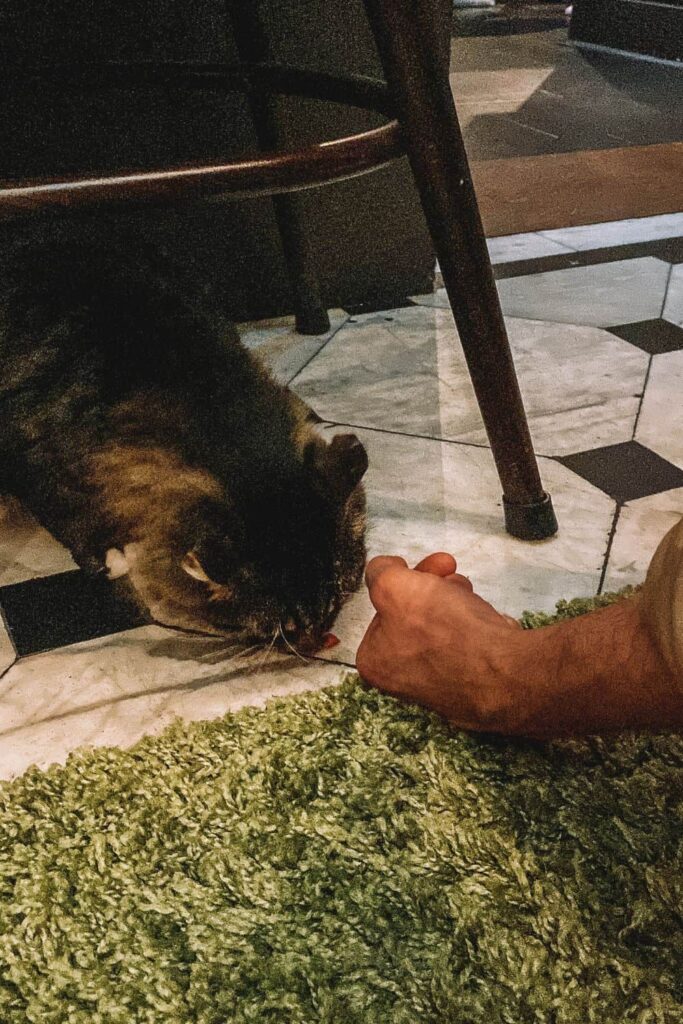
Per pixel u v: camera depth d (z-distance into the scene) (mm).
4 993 682
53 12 1479
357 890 752
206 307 1403
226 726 920
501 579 1126
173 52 1586
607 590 1099
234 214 1783
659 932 706
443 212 975
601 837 783
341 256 1936
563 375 1634
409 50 899
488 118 3393
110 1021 660
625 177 2740
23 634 1114
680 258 2172
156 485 1109
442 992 670
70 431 1156
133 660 1060
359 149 919
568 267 2141
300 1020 658
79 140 1604
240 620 1056
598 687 692
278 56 1640
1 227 833
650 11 4477
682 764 858
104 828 816
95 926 730
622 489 1305
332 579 1081
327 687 970
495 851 778
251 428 1159
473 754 869
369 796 834
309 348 1795
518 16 6133
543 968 685
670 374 1631
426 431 1490
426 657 873
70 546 1180
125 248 1494
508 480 1172
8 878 773
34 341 1226
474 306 1033
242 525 1067
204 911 740
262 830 809
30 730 955
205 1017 661
